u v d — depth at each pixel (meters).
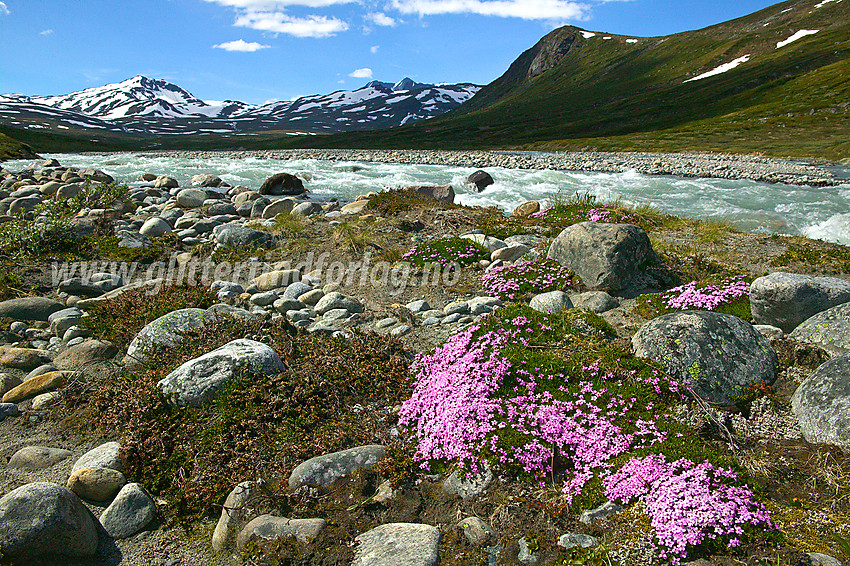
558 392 5.21
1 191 16.91
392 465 4.62
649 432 4.64
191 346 6.35
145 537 4.05
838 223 15.90
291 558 3.74
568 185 25.91
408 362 6.28
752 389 5.17
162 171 30.34
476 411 4.97
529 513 4.12
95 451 4.75
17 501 3.69
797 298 6.30
